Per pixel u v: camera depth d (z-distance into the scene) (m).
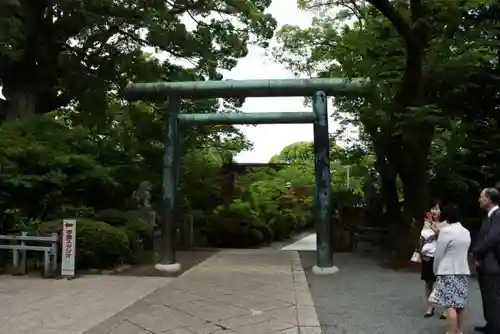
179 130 11.96
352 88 11.25
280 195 28.55
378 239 15.65
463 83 11.09
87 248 10.34
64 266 9.76
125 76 15.20
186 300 7.59
